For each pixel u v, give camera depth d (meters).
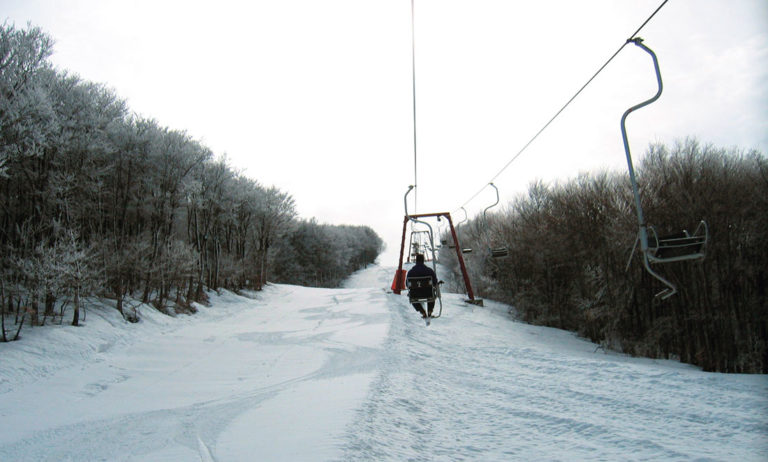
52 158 13.22
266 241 36.47
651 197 14.61
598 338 16.12
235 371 8.71
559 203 18.77
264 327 15.39
